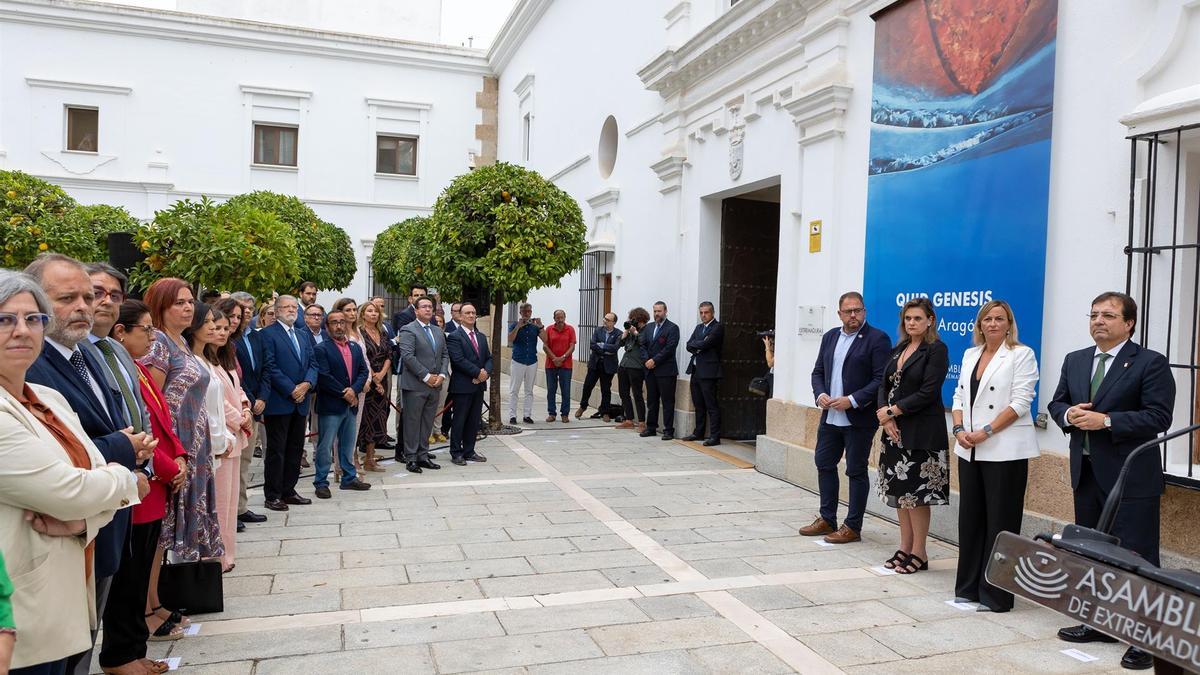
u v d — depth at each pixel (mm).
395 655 3535
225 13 21859
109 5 18203
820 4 7098
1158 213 4301
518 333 11117
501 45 19734
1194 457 4301
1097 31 4641
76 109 18391
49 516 2143
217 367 4598
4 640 1712
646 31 11234
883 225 6281
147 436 2744
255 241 7426
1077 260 4738
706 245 9695
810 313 7203
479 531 5625
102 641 3457
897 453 4797
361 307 7828
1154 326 4324
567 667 3439
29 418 2158
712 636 3809
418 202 20750
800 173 7516
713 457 8734
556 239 9688
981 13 5371
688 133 9891
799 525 5941
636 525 5855
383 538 5410
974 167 5430
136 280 7164
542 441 9703
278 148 19859
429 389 7785
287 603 4164
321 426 6566
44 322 2176
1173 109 4008
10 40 17781
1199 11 4090
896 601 4332
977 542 4301
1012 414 4125
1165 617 1910
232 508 4680
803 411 7254
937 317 5742
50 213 9469
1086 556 2129
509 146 20062
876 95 6371
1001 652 3672
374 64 20328
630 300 11695
